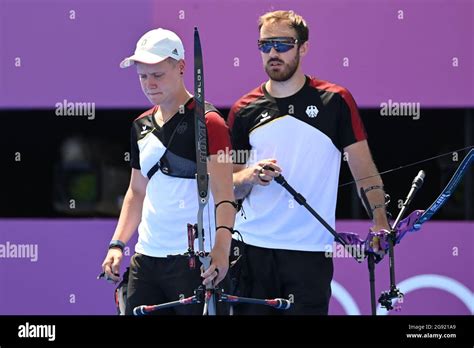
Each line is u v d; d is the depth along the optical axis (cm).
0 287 2506
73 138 2528
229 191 1745
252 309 1966
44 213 2533
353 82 2431
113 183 2528
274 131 1964
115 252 1886
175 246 1805
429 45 2427
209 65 2430
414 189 1945
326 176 1959
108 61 2483
